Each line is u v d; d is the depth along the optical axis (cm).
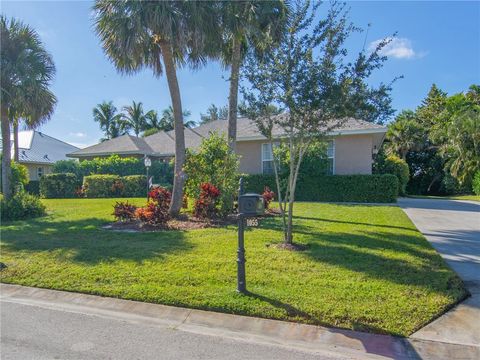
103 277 486
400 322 343
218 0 917
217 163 1031
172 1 875
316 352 305
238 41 1070
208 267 519
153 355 303
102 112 4672
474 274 498
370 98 568
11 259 585
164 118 4762
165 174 2073
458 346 308
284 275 480
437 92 3444
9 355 305
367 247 637
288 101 577
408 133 2812
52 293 452
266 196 1141
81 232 813
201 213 963
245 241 689
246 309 378
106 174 2022
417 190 3008
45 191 1920
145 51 995
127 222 922
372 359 294
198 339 332
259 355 301
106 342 328
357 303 384
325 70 563
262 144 1723
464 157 2389
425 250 615
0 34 1080
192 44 976
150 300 412
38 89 1114
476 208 1366
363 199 1466
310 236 735
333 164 1587
